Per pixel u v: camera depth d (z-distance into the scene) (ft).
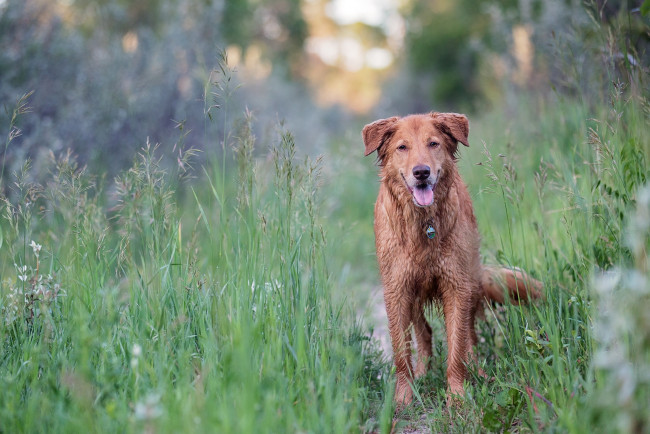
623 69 20.54
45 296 17.01
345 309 21.11
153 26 75.15
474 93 116.06
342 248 32.58
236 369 13.05
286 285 16.81
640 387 10.89
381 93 135.54
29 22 38.86
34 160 31.53
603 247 17.37
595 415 11.76
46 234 21.26
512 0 81.15
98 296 16.69
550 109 32.58
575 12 36.22
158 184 18.71
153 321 16.03
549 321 16.72
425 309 20.83
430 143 18.45
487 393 15.88
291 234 19.15
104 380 13.48
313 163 18.26
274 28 149.69
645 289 10.41
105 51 44.62
